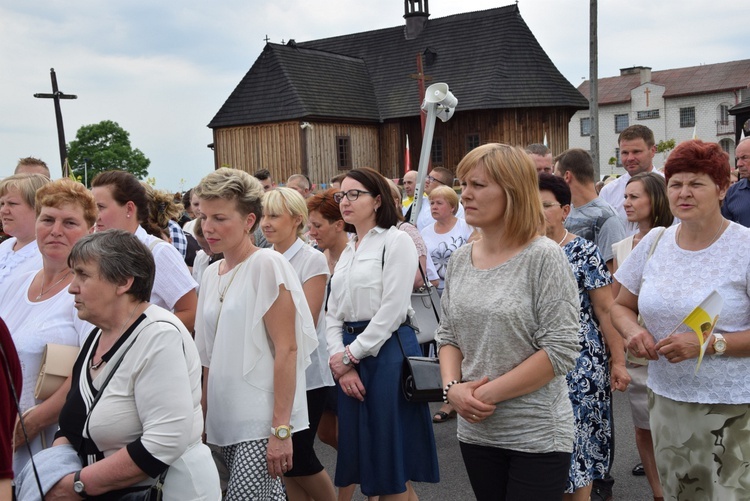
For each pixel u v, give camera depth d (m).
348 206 4.12
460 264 3.08
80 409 2.70
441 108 7.08
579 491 4.05
